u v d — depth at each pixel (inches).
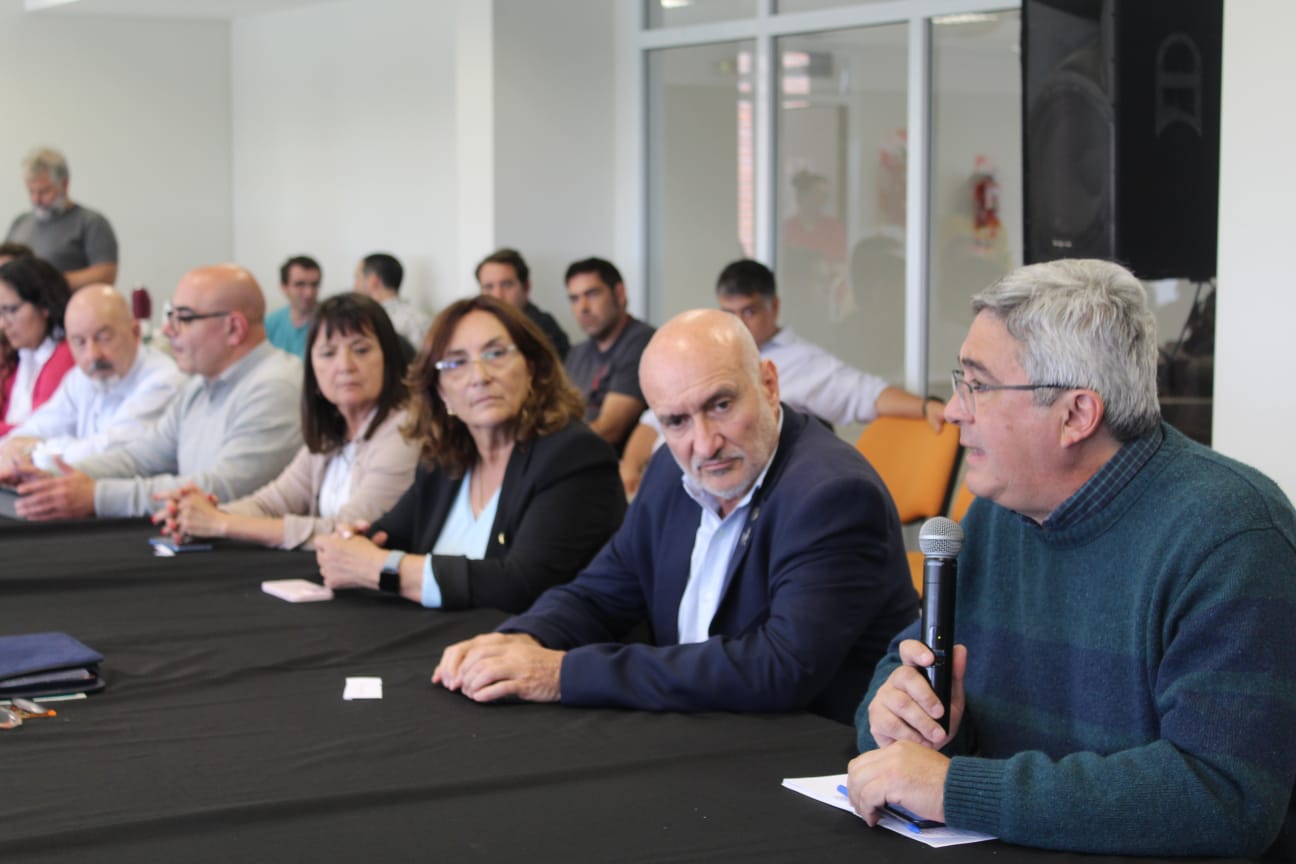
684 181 251.1
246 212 363.6
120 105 354.6
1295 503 110.1
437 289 300.7
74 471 143.1
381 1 309.0
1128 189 133.1
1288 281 109.3
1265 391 111.7
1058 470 61.2
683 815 58.2
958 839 55.7
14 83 344.2
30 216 306.0
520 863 53.1
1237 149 112.1
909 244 212.5
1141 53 131.8
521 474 107.2
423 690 79.3
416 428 112.4
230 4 328.8
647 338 216.5
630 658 76.2
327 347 125.7
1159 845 53.7
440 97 294.5
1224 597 56.1
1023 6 139.9
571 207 258.5
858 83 219.5
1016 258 200.4
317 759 65.9
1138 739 60.1
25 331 199.5
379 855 53.9
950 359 211.9
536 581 103.1
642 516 91.7
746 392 81.7
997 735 65.7
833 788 61.6
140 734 70.2
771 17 229.9
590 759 65.8
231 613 98.7
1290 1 107.3
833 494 78.9
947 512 163.8
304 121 338.0
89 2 327.3
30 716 73.4
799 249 232.2
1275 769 54.2
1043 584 64.6
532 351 108.7
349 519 123.6
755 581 82.6
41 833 56.0
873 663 81.7
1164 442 61.3
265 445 145.7
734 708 74.8
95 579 108.9
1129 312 59.4
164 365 176.6
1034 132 140.2
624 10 255.6
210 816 57.7
